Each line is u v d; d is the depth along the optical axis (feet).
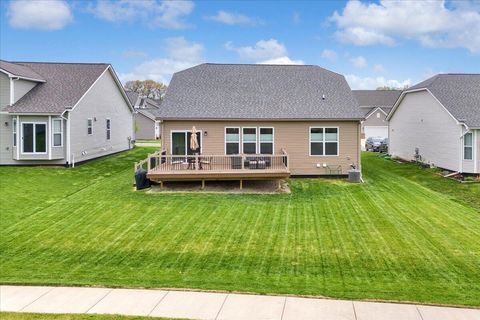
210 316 23.76
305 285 28.60
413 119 98.43
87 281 29.35
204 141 69.72
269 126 70.23
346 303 25.53
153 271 31.71
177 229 42.68
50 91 85.97
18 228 43.21
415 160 96.73
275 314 24.00
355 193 59.88
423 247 36.99
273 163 65.00
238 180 65.10
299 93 75.92
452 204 53.98
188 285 28.53
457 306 25.14
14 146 80.38
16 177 70.03
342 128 70.90
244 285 28.53
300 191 60.59
